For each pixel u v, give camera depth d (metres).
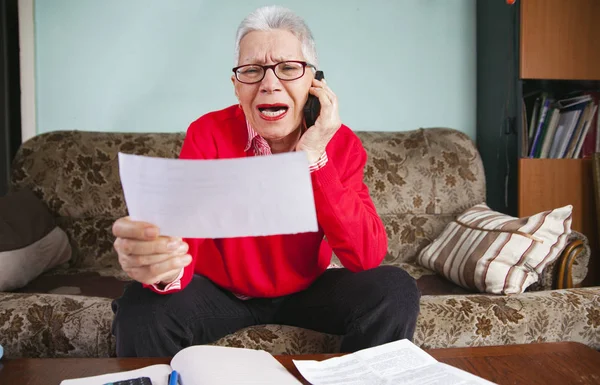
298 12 2.36
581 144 2.14
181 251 0.77
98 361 0.81
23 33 2.23
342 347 1.04
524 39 2.10
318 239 1.20
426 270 1.90
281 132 1.07
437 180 2.04
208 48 2.34
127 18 2.30
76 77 2.30
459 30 2.44
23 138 2.27
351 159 1.25
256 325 1.25
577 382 0.70
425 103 2.44
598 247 2.12
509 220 1.64
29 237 1.73
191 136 1.21
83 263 1.98
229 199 0.65
